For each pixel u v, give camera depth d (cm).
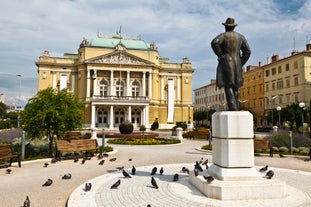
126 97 5831
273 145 1834
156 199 656
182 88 6738
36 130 1452
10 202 672
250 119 707
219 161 723
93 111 5694
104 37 6638
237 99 767
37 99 1527
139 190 739
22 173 1043
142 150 1848
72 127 1570
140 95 6306
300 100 4819
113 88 6122
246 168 699
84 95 5997
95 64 5956
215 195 646
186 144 2352
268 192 647
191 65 6800
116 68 6059
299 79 4866
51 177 971
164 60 7200
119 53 6081
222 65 778
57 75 6156
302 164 1272
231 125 701
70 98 1605
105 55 5984
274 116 4759
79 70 6097
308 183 825
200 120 8406
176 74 6738
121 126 3195
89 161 1346
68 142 1434
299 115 3991
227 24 796
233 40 775
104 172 1062
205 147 1906
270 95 5731
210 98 8900
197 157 1499
